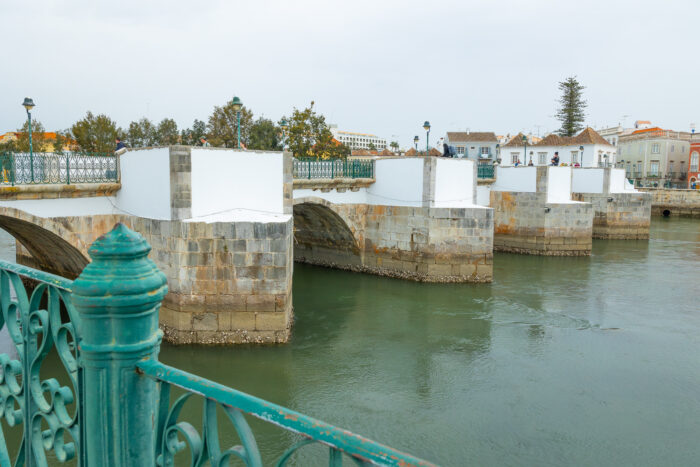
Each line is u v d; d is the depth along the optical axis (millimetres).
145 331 2236
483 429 11906
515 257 33469
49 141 53656
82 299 2115
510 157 60625
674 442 11445
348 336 17797
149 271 2227
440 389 13945
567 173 35094
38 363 2900
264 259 16156
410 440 11422
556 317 20250
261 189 17844
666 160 68312
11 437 10844
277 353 15969
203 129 57031
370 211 26969
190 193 16172
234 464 10078
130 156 17250
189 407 12023
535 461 10703
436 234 24688
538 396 13586
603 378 14711
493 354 16453
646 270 29109
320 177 24625
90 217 17203
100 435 2256
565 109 70812
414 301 22125
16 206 15367
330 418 12297
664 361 15961
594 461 10719
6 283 3145
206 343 16250
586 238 33969
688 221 54531
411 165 25188
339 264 28547
